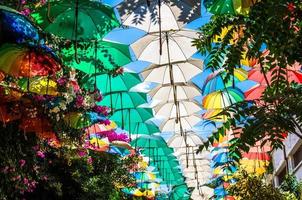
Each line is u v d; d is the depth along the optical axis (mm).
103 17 6406
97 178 14398
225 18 4203
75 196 12633
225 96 10828
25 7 7250
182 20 6871
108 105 11273
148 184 21859
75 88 8180
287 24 3398
